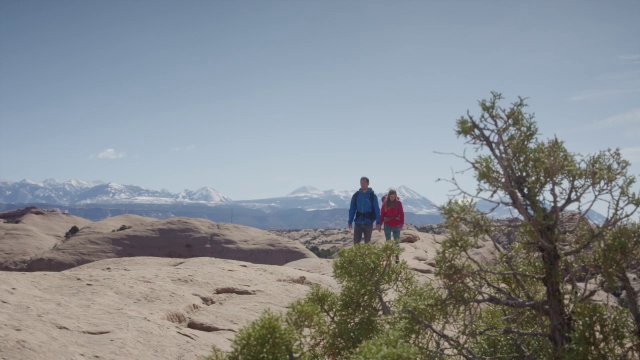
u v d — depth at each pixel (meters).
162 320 6.12
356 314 4.49
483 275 3.73
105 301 6.56
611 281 3.36
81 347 4.68
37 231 86.88
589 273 3.46
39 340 4.55
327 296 4.63
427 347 3.61
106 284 7.48
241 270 10.13
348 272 4.57
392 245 4.64
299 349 3.57
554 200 3.41
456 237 3.47
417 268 11.29
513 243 3.68
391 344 3.30
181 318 6.75
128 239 62.56
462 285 3.61
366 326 4.37
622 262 3.32
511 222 3.48
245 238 63.28
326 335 4.30
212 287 8.40
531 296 3.66
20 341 4.38
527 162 3.54
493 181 3.45
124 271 9.04
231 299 8.01
